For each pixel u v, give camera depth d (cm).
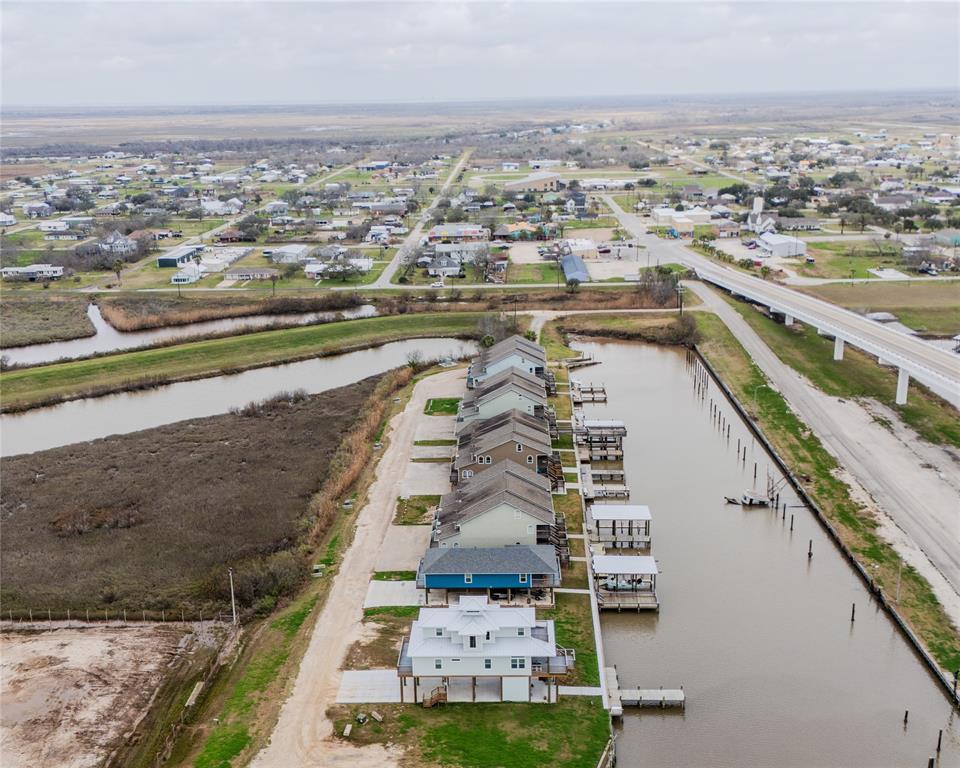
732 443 11675
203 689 6712
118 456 11344
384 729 6144
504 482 8594
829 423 11856
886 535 8850
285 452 11356
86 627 7606
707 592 8131
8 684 6819
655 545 9000
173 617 7706
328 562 8512
